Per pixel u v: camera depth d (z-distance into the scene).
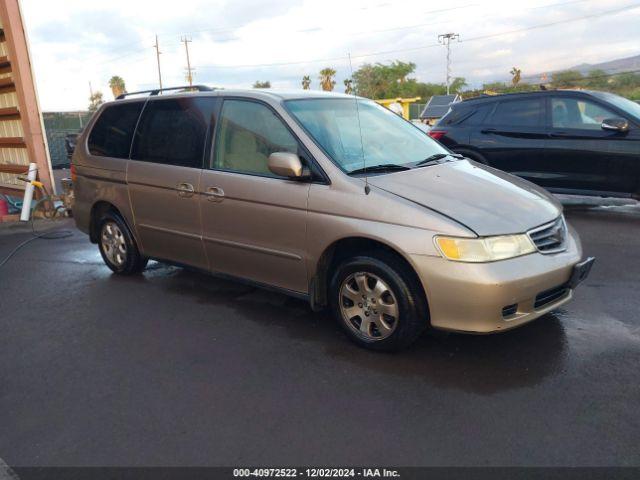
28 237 8.22
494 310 3.35
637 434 2.84
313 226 3.93
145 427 3.09
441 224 3.42
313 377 3.54
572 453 2.72
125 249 5.69
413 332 3.64
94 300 5.19
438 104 31.47
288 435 2.95
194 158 4.77
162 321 4.59
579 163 7.51
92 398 3.43
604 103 7.37
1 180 11.05
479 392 3.28
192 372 3.69
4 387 3.61
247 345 4.05
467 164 4.60
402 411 3.12
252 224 4.32
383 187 3.76
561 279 3.62
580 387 3.29
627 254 5.83
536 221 3.65
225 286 5.38
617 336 3.93
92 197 5.80
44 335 4.43
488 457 2.71
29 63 9.38
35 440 3.02
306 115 4.31
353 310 3.91
